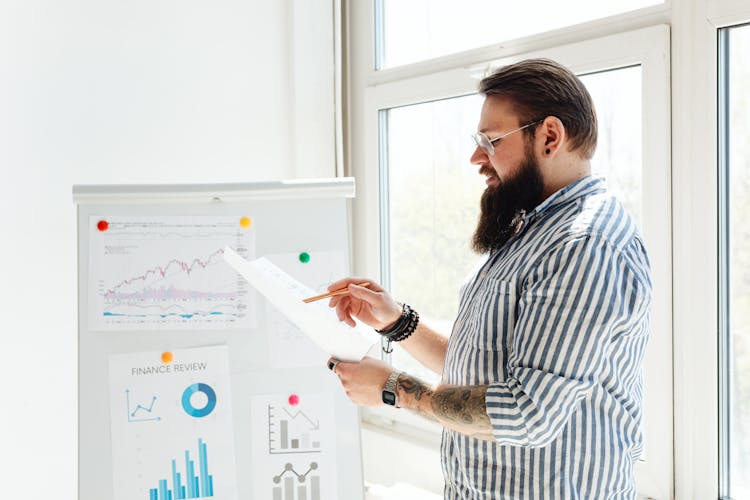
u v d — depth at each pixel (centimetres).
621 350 108
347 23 243
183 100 218
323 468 153
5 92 192
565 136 118
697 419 153
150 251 157
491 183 128
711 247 148
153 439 151
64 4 199
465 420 109
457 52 206
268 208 161
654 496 163
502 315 115
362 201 243
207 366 154
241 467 152
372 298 142
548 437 103
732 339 150
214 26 222
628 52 161
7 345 193
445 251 218
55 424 199
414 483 218
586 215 111
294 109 235
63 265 200
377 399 122
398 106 227
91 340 153
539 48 182
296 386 155
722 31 147
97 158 205
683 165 153
